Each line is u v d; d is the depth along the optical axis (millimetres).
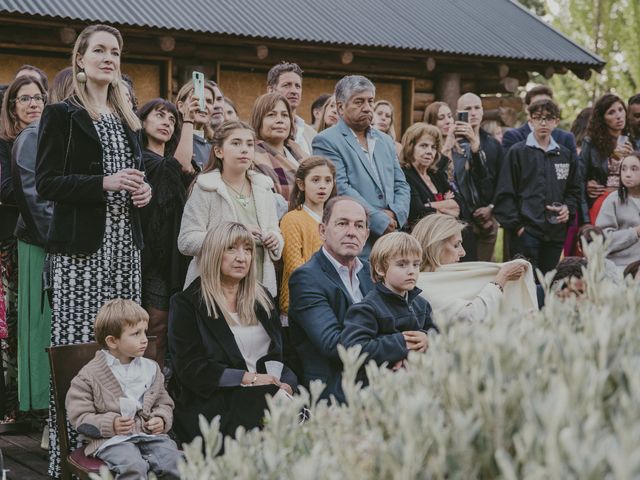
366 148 6387
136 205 4785
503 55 12062
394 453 1792
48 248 4797
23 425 6074
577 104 20391
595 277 2557
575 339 1992
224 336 4551
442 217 5117
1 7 8820
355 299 4809
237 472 2039
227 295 4684
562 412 1671
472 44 12086
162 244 5387
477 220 7832
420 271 5074
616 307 2371
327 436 2137
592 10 19875
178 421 4523
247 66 11039
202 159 6238
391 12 12305
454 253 5105
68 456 4379
